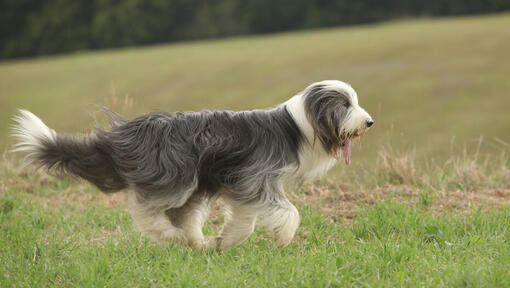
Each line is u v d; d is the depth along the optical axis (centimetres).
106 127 609
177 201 520
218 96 2203
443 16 4347
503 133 1514
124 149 525
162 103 2142
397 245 512
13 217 672
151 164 518
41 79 2928
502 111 1712
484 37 2636
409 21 4103
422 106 1845
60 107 2247
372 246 519
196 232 564
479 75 2095
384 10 4491
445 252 498
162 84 2505
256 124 534
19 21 4934
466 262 472
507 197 739
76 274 468
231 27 4728
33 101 2447
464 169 841
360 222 604
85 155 530
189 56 3186
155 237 533
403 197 731
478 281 424
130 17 4719
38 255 532
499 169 875
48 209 716
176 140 522
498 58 2278
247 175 519
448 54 2436
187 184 515
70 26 4831
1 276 467
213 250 541
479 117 1681
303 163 547
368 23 4500
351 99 540
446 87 2000
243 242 570
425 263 470
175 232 532
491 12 4178
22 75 3100
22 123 534
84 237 613
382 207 641
